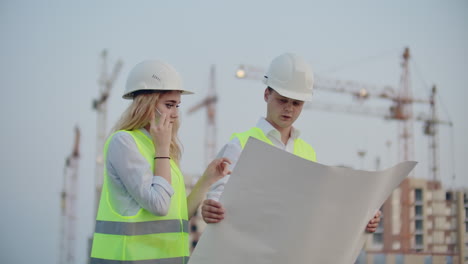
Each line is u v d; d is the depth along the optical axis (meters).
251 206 1.91
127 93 2.27
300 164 1.82
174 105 2.27
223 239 1.94
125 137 2.15
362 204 1.99
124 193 2.15
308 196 1.88
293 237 1.94
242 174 1.87
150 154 2.21
